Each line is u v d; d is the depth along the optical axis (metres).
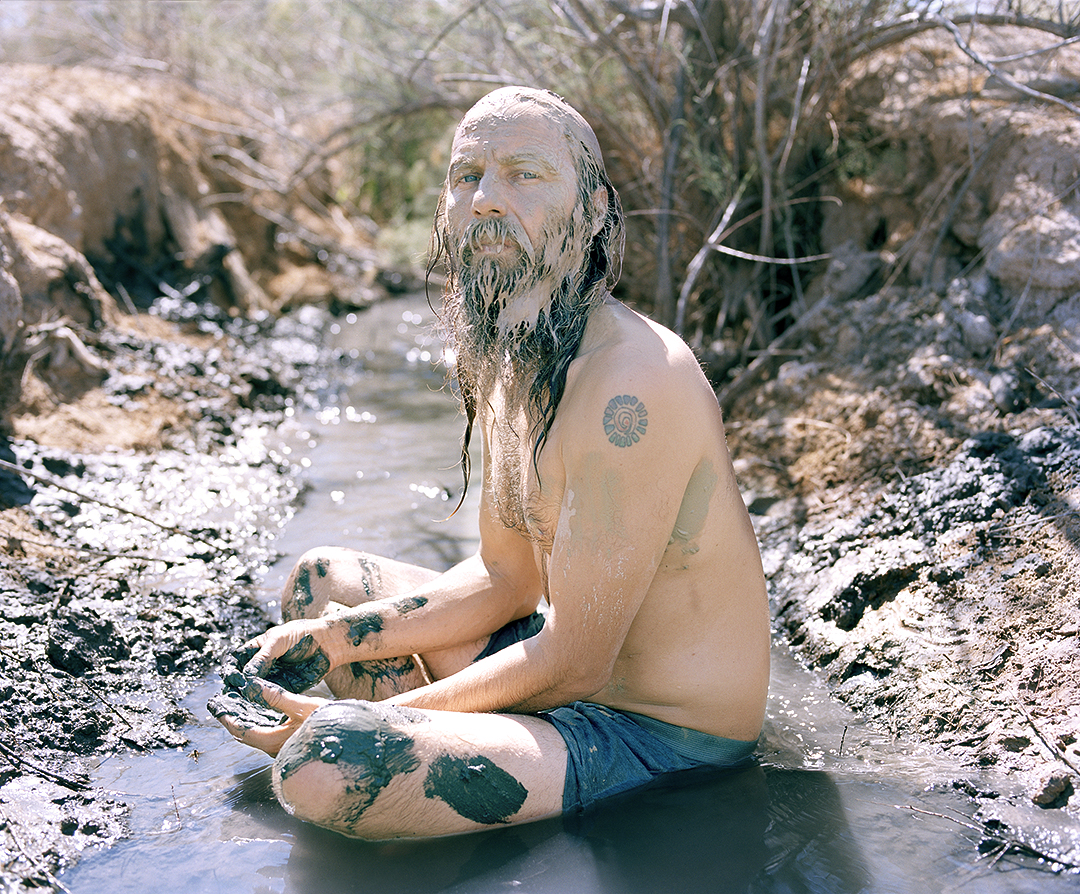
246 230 8.28
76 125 6.30
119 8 8.29
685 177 5.54
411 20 7.14
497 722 2.21
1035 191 4.20
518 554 2.61
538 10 6.02
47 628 2.90
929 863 2.05
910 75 5.07
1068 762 2.30
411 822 2.09
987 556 3.07
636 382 2.10
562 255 2.18
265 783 2.42
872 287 4.88
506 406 2.31
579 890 1.99
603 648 2.20
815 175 5.17
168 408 5.08
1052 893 1.95
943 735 2.56
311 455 5.04
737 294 5.50
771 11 4.83
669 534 2.18
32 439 4.36
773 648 3.17
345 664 2.61
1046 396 3.71
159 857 2.12
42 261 5.18
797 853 2.09
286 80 8.76
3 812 2.20
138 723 2.69
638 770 2.33
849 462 3.91
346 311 8.61
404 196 11.07
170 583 3.48
